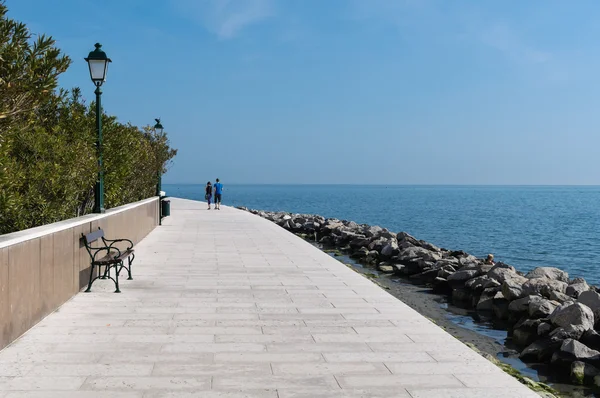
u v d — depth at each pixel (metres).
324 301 9.11
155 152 23.20
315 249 16.22
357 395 5.14
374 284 10.68
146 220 19.77
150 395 5.04
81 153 10.93
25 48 6.48
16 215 9.40
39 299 7.56
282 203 109.06
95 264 9.59
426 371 5.80
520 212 67.81
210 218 29.47
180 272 11.88
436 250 21.95
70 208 11.13
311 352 6.38
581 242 32.38
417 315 8.18
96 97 11.66
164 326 7.40
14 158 9.53
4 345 6.38
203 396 5.04
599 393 7.16
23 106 6.30
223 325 7.50
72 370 5.66
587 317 9.04
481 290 12.95
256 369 5.77
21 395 5.01
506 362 8.47
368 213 67.75
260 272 12.00
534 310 10.30
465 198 145.62
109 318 7.79
